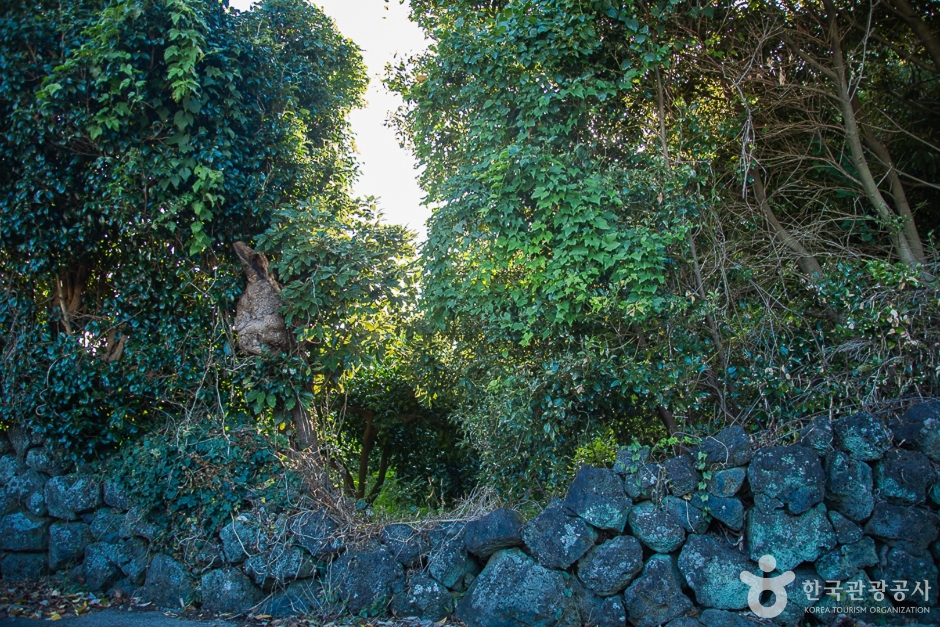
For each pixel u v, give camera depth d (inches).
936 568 167.0
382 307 241.0
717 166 264.4
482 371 239.3
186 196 228.7
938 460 171.5
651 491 178.9
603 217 214.2
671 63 247.3
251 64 253.9
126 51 229.3
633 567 173.9
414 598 190.1
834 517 171.3
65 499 234.2
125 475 226.7
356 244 237.0
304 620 191.0
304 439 236.5
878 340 201.5
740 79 245.3
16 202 237.6
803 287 240.8
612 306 207.3
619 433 230.1
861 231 254.8
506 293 224.7
